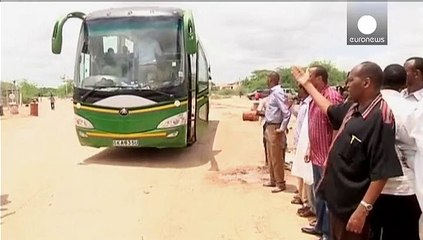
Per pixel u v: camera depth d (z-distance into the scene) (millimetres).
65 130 19172
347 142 3670
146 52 10477
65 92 79688
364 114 3604
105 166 10617
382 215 3885
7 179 9352
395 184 3838
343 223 3775
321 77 5320
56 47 10609
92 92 10469
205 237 6090
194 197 8008
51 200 7824
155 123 10352
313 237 5961
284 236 6023
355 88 3633
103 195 8164
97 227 6492
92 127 10547
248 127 18906
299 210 6828
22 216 6949
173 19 10562
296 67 4758
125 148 13008
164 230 6379
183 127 10594
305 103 6496
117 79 10438
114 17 10656
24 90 65750
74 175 9727
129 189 8570
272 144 8078
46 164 10969
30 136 16719
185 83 10570
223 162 11242
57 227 6473
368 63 3658
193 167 10586
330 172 3854
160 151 12531
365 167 3604
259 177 9508
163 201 7785
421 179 3771
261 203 7516
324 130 5340
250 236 6082
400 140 3910
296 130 6887
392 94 4086
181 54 10516
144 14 10609
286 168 9891
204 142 14258
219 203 7605
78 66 10750
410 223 3895
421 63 4094
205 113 15883
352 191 3645
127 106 10305
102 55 10586
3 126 21078
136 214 7086
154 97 10297
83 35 10789
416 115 3787
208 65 18234
